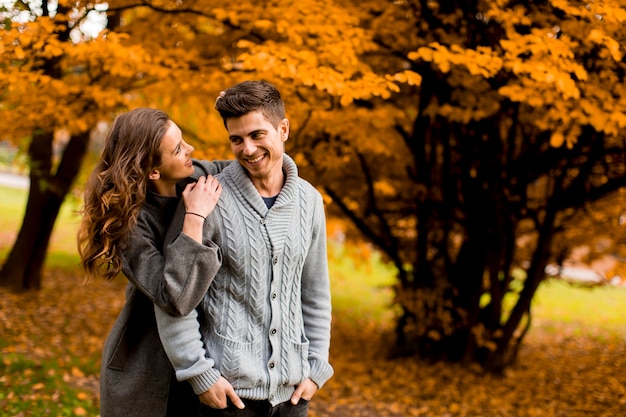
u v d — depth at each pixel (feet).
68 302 24.41
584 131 14.97
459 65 13.35
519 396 16.90
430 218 19.13
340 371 19.36
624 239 17.35
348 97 11.47
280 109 5.84
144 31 14.79
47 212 24.73
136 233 5.77
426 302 19.52
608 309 33.04
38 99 13.80
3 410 11.46
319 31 12.72
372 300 34.76
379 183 20.48
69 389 13.47
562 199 16.97
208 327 5.87
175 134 5.92
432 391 17.30
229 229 5.75
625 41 11.64
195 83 13.17
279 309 5.91
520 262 20.40
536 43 11.30
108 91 13.76
